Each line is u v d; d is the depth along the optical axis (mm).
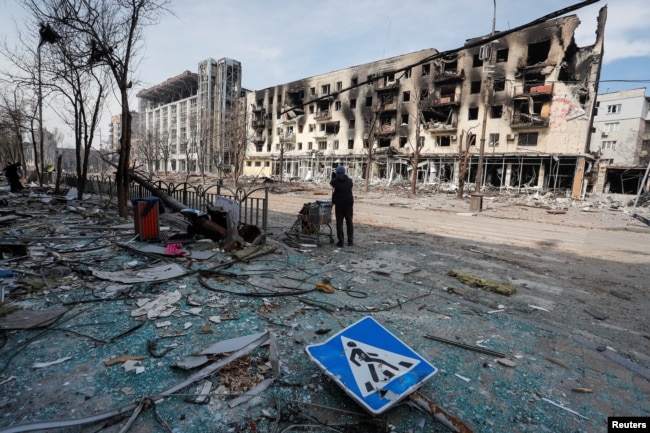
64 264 5129
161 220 9562
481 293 4867
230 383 2510
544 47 34125
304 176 52094
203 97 74125
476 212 17344
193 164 72875
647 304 4711
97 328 3279
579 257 7680
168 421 2129
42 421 2008
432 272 5809
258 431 2094
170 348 2973
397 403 2400
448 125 37812
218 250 6391
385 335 2791
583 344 3420
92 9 8945
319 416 2244
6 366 2609
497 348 3273
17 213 9391
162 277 4727
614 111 49938
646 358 3209
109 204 12203
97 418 2066
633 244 9953
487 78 19562
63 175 21859
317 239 7391
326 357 2523
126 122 9242
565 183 33719
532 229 12172
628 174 35094
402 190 31469
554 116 32062
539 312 4254
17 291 4043
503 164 34312
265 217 7066
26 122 19859
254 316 3725
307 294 4492
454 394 2561
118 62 8984
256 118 61281
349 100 47250
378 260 6418
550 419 2330
